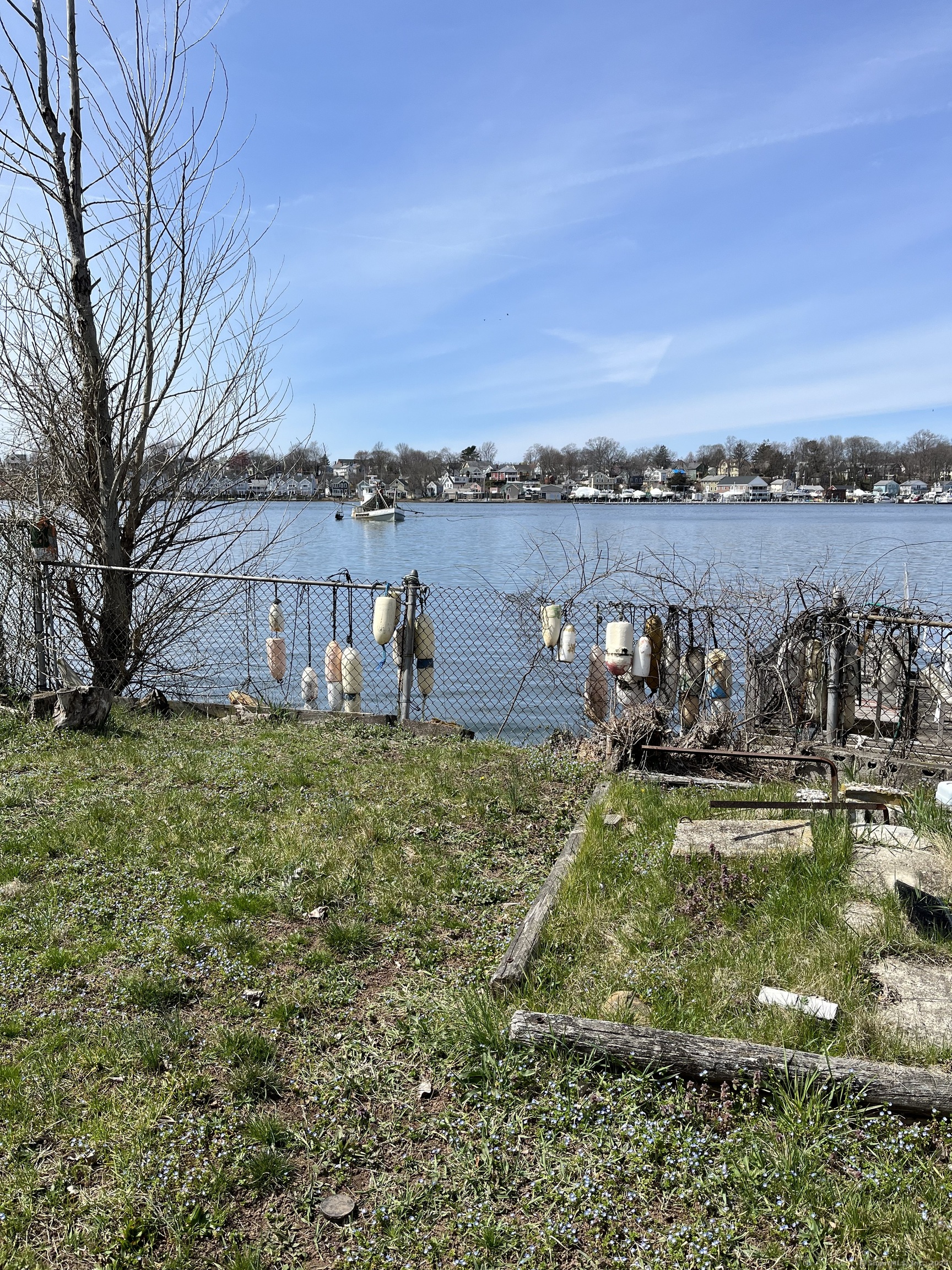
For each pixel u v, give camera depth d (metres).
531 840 5.64
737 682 8.02
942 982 3.72
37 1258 2.52
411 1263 2.52
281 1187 2.80
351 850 5.23
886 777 6.50
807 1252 2.51
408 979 3.94
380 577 25.70
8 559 9.06
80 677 9.51
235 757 7.11
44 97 8.80
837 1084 3.09
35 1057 3.31
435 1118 3.10
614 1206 2.70
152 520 10.37
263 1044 3.41
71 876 4.86
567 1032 3.34
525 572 26.39
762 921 4.25
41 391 9.43
